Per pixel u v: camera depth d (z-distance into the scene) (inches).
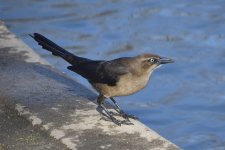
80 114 386.9
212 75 687.7
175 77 687.7
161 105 629.0
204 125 589.3
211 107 622.2
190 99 640.4
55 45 424.5
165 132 578.6
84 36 772.6
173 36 773.3
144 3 864.9
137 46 749.3
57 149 356.2
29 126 380.2
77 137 362.9
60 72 442.6
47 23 807.1
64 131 368.8
